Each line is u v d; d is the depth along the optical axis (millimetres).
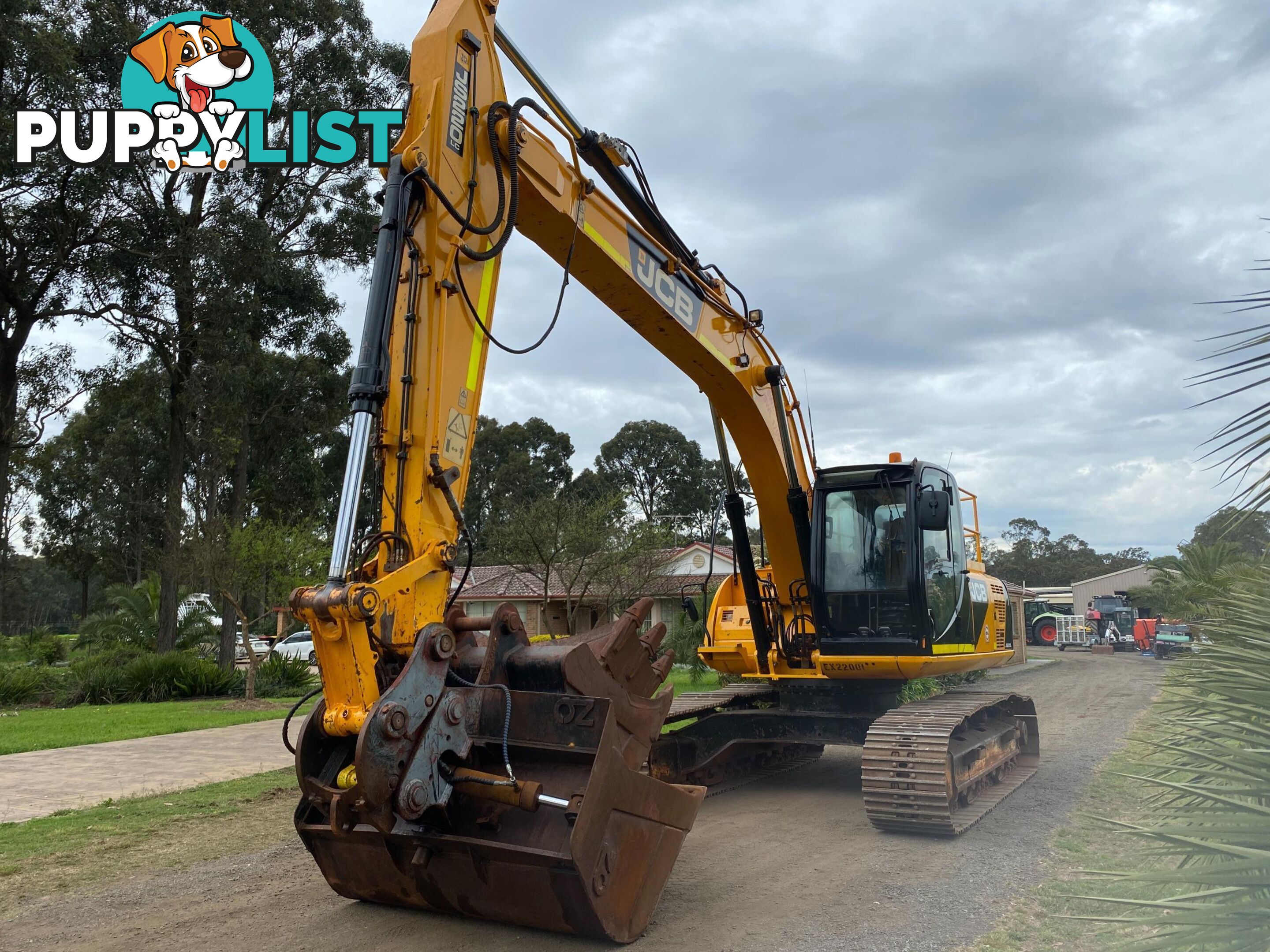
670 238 6828
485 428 53938
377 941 4645
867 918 4980
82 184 21391
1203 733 2279
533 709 4535
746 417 8031
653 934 4738
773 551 8734
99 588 61406
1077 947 4469
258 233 23719
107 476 40750
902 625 8109
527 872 4258
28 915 5262
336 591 4012
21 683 20000
